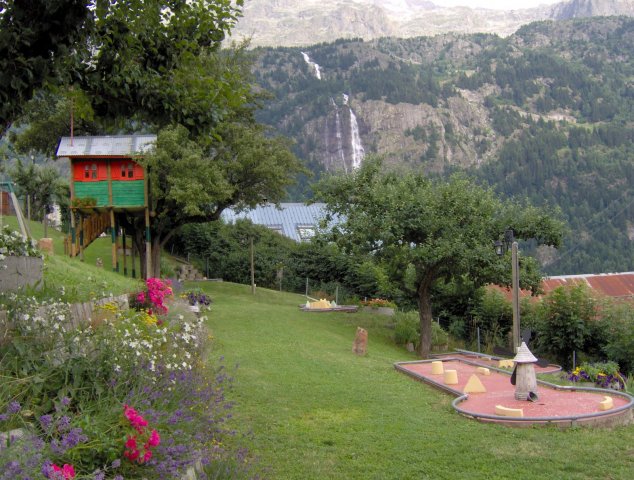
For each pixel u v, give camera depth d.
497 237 24.95
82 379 6.05
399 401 12.93
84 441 4.80
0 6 7.46
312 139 196.25
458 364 19.50
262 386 13.23
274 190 32.34
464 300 33.69
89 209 28.50
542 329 29.41
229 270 44.34
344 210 26.69
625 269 86.56
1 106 7.47
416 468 8.69
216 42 10.55
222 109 10.20
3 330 6.35
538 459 9.16
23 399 5.52
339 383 14.34
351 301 33.03
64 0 7.46
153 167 26.89
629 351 26.17
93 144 28.42
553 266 87.12
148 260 28.31
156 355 7.59
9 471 3.83
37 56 7.60
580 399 13.09
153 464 5.25
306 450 9.24
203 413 7.38
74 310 8.64
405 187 25.50
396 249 24.73
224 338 19.69
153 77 9.68
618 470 8.76
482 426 11.01
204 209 31.92
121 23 9.24
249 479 6.81
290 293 39.88
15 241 9.24
